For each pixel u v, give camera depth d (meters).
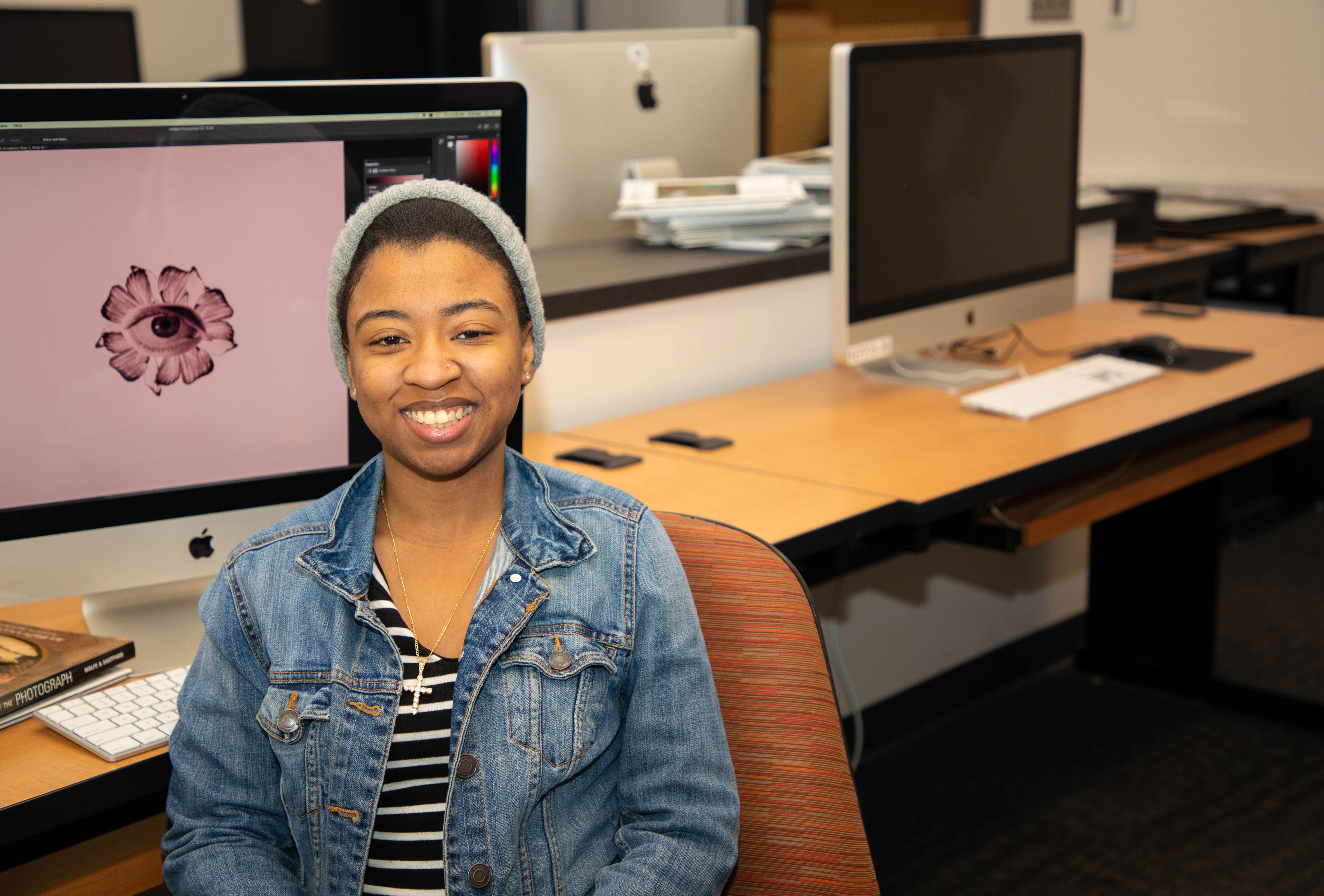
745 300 2.20
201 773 0.90
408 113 1.25
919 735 2.57
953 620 2.63
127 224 1.15
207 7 3.73
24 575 1.17
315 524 0.93
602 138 2.24
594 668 0.91
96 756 0.99
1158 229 3.36
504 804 0.87
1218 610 2.70
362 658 0.89
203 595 0.93
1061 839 2.14
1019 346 2.45
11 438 1.14
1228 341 2.43
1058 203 2.36
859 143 1.91
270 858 0.89
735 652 1.03
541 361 0.96
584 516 0.96
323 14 3.83
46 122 1.09
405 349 0.87
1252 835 2.14
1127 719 2.61
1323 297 3.47
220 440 1.24
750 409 2.06
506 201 1.33
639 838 0.91
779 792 1.00
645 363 2.06
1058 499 1.86
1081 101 2.50
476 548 0.93
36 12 2.80
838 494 1.58
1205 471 2.08
